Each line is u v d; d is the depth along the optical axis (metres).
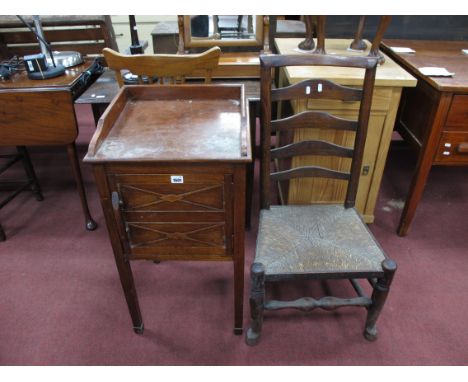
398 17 2.25
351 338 1.47
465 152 1.64
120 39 3.36
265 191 1.51
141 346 1.45
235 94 1.43
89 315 1.57
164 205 1.13
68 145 1.80
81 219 2.13
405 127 2.00
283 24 2.35
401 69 1.62
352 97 1.34
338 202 1.91
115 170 1.06
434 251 1.88
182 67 1.48
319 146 1.45
